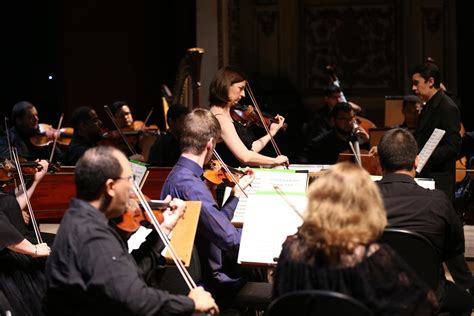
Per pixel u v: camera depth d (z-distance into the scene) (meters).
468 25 10.79
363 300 2.82
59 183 6.88
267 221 4.04
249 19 11.08
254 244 3.97
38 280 4.54
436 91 5.93
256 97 10.83
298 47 11.15
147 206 3.55
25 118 7.88
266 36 11.09
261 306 4.13
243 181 4.48
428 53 10.82
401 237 3.59
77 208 3.13
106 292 2.99
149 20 11.72
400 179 3.84
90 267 3.01
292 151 10.77
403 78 11.03
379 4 11.04
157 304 3.04
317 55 11.18
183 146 4.17
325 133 7.79
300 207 4.07
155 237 3.60
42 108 11.42
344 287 2.84
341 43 11.13
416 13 10.83
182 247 3.70
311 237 2.88
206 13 10.77
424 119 5.94
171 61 11.80
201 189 4.07
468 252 6.39
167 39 11.79
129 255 3.16
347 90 11.16
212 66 10.79
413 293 2.86
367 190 2.88
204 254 4.16
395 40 11.04
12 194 5.18
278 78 11.08
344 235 2.83
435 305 2.98
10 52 11.28
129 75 11.73
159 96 11.84
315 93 11.18
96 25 11.59
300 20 11.16
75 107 11.59
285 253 2.97
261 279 4.97
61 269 3.05
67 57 11.52
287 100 10.88
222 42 10.78
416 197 3.77
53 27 11.38
